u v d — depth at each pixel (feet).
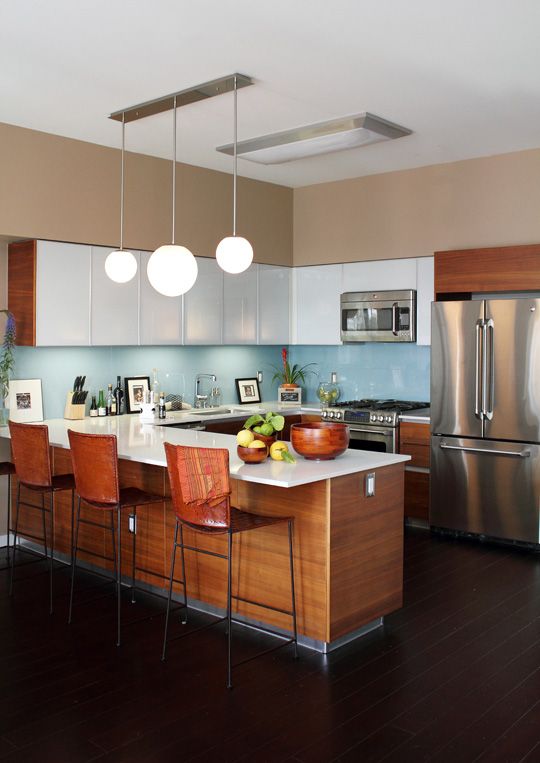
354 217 21.77
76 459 13.05
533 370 17.47
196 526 11.39
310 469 11.89
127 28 11.10
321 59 12.34
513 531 18.01
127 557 15.06
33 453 14.06
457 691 10.69
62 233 17.04
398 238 20.89
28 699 10.45
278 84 13.52
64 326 17.17
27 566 16.44
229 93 13.98
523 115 15.52
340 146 17.06
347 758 9.01
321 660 11.71
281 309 22.94
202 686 10.84
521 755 9.08
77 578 15.62
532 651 12.04
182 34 11.32
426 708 10.20
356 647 12.21
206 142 17.53
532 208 18.53
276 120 15.80
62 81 13.38
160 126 16.21
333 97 14.28
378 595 12.83
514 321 17.67
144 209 18.79
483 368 18.12
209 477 11.06
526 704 10.33
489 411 18.12
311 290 22.86
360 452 13.88
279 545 12.38
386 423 19.81
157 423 18.19
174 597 14.25
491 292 20.06
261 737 9.47
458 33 11.29
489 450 18.15
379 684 10.90
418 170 20.40
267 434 12.88
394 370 22.21
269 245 22.38
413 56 12.22
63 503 16.49
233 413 20.51
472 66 12.67
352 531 12.17
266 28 11.11
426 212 20.33
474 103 14.70
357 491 12.26
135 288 18.63
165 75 13.08
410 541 18.53
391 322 20.85
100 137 17.11
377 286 21.30
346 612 12.12
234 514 12.06
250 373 23.49
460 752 9.14
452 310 18.58
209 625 12.60
